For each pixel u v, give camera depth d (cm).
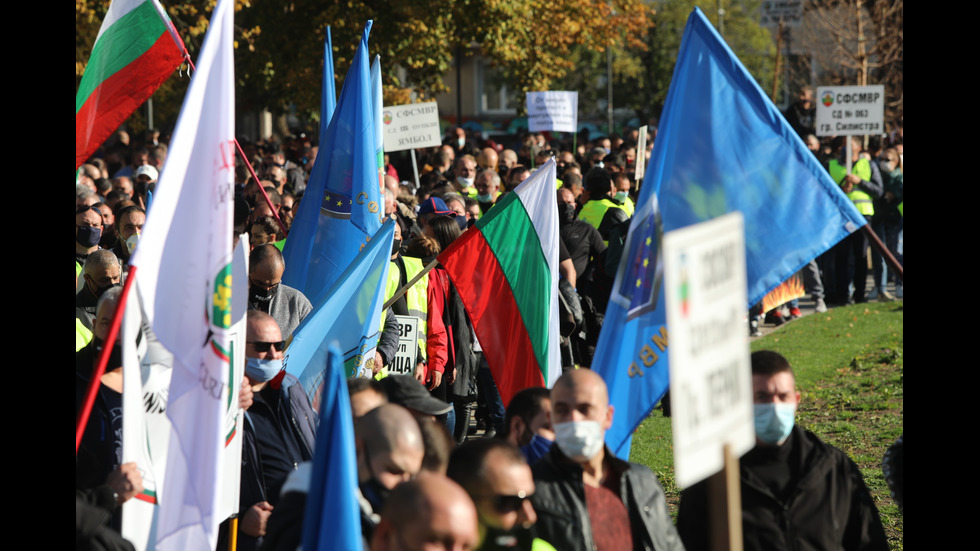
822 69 6712
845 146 3438
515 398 847
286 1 4491
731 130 951
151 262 743
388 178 2048
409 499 562
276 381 972
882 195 3284
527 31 5062
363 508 665
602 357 947
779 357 795
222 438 743
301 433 969
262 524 914
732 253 523
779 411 775
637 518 746
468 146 3800
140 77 1211
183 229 757
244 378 883
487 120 9919
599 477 754
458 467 686
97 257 1240
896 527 1362
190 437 748
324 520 607
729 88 953
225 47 768
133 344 802
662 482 1580
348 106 1430
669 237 484
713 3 8356
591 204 2284
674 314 486
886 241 3353
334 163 1431
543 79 5319
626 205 2445
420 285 1519
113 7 1211
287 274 1441
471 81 9938
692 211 950
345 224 1424
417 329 1474
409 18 4466
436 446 731
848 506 810
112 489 764
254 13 4500
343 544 606
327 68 1622
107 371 931
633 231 958
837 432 1842
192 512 746
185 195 758
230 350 863
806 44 6525
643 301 945
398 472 675
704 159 952
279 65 4578
